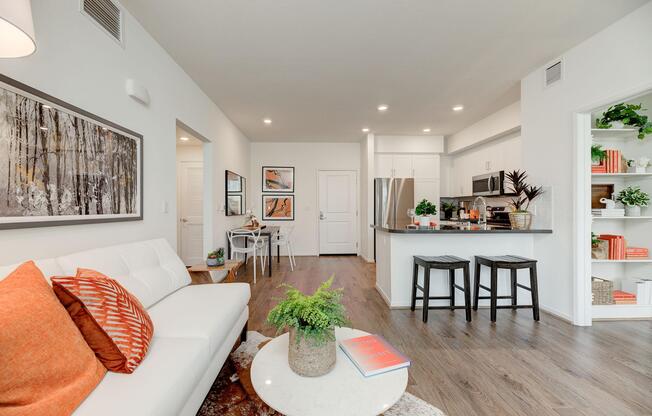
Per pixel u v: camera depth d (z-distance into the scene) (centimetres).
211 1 197
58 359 88
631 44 212
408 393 163
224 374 180
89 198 172
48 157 145
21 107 132
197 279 376
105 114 187
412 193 558
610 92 226
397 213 555
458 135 545
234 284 227
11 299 85
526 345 219
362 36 238
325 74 304
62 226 154
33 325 85
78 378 93
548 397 159
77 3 165
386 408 98
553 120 277
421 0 196
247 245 546
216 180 393
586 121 253
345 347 134
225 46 252
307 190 631
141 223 226
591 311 258
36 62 140
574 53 255
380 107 406
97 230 180
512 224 309
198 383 130
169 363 114
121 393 96
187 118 304
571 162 259
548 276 287
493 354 206
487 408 151
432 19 217
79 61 166
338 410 97
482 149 502
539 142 294
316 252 632
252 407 151
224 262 290
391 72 301
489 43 249
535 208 303
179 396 104
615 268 288
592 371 184
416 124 493
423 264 272
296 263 546
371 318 276
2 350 75
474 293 298
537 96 296
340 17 214
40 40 143
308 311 112
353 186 637
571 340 226
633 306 265
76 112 162
